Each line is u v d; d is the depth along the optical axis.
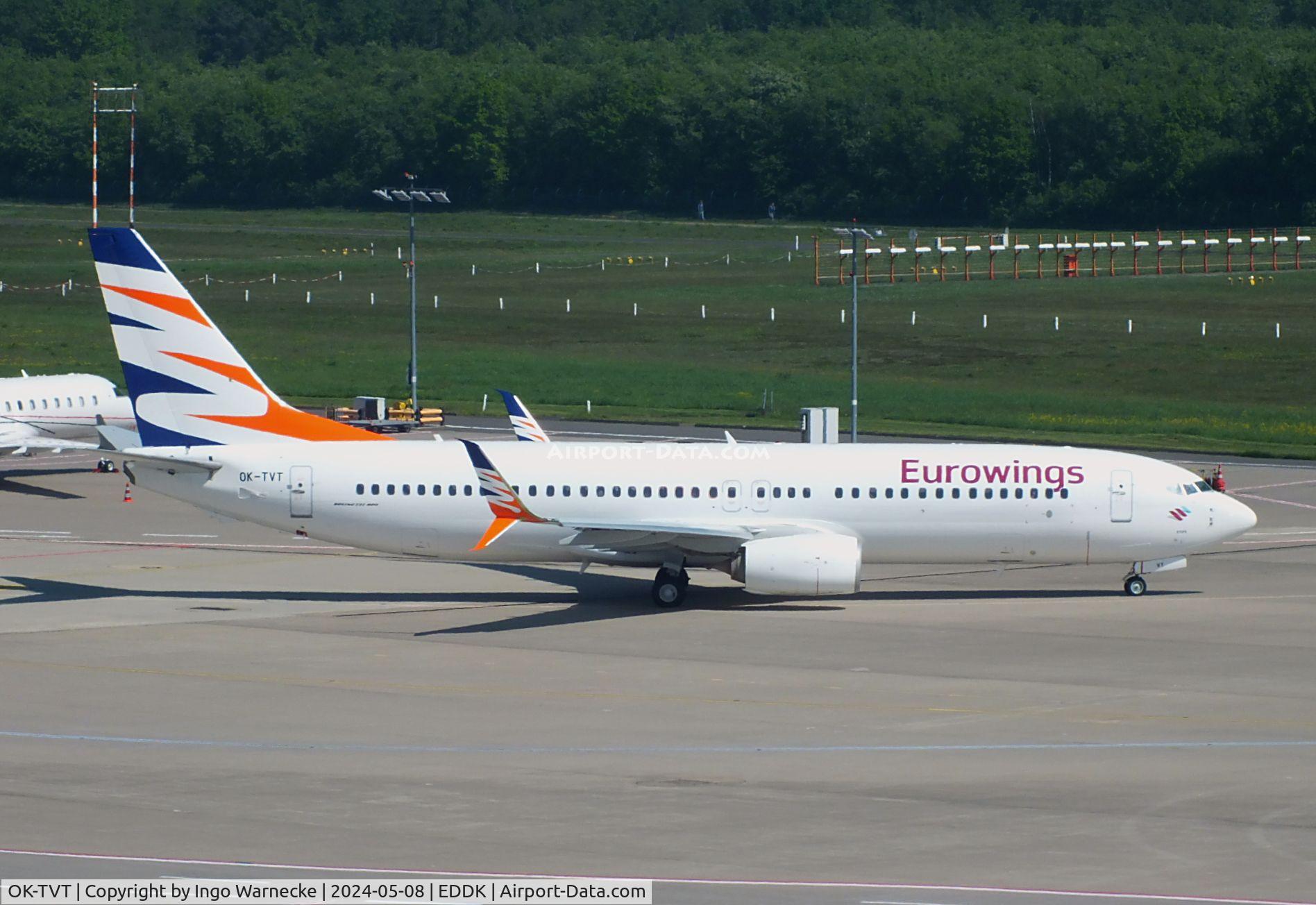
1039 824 121.56
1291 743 148.75
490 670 181.25
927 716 159.50
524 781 134.38
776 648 193.75
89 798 127.81
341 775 136.00
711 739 149.88
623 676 178.25
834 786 132.75
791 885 105.94
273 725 155.25
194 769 138.00
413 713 160.25
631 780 134.88
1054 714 160.38
